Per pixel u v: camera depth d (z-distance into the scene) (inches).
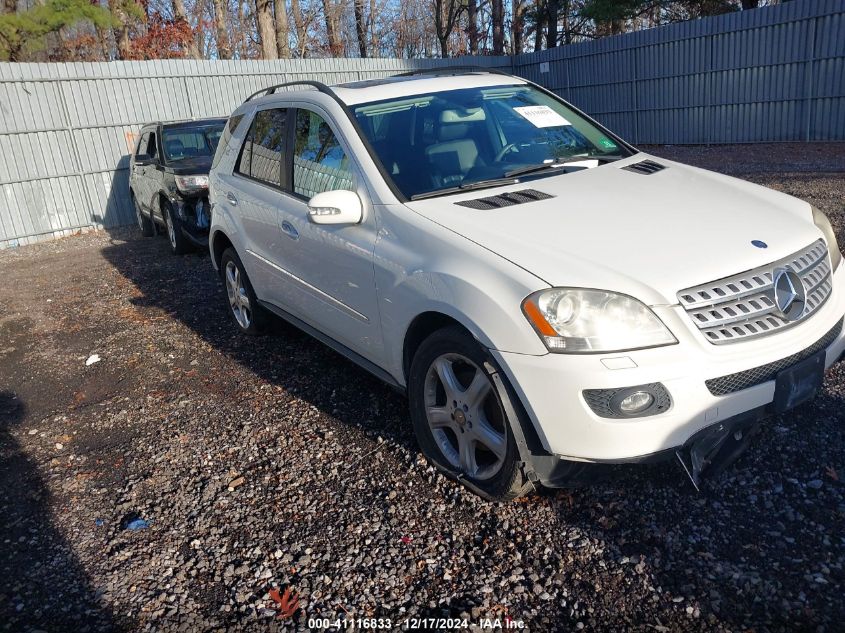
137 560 121.0
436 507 126.0
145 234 496.7
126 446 164.1
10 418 187.5
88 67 552.1
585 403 104.3
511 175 150.5
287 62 667.4
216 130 428.8
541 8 1124.5
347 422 162.4
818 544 106.2
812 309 117.6
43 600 112.6
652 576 103.7
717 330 106.4
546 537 114.9
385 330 139.9
